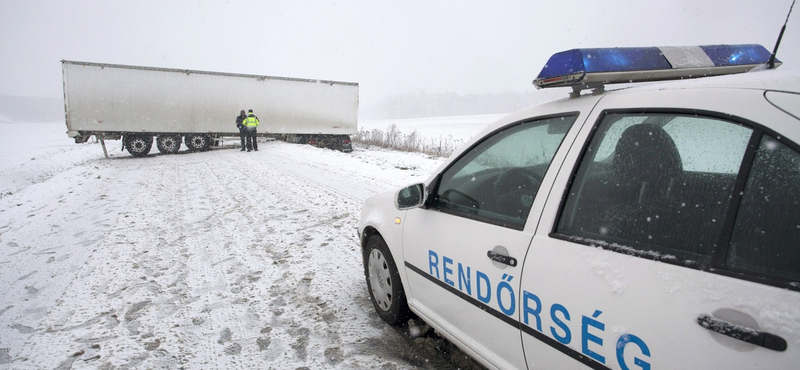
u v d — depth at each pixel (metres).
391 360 2.75
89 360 2.80
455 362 2.70
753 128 1.26
